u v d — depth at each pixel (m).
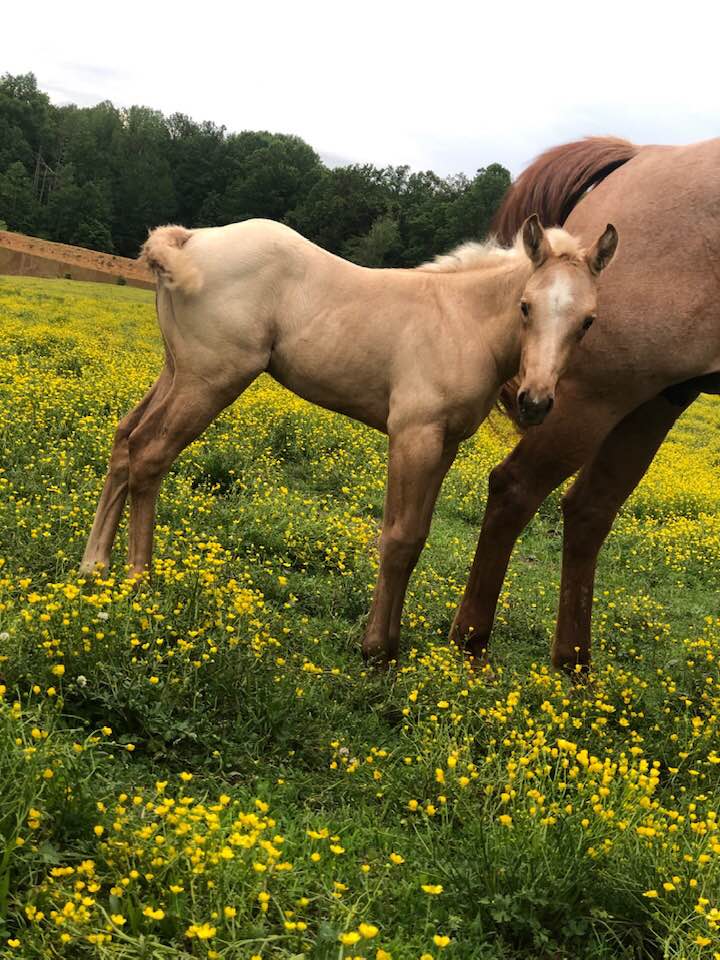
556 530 9.69
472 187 90.94
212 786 3.30
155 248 4.46
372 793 3.52
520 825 3.09
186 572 4.45
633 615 6.75
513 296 4.51
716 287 4.61
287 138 129.12
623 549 9.38
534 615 6.43
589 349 4.74
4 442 7.12
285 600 5.59
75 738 3.27
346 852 3.05
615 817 3.19
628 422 5.12
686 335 4.65
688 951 2.69
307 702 4.02
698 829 3.17
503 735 3.96
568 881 2.93
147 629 3.88
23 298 27.72
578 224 4.98
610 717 4.71
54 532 5.46
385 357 4.59
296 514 7.21
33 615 3.75
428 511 4.65
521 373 4.23
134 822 2.75
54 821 2.64
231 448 8.63
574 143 5.22
